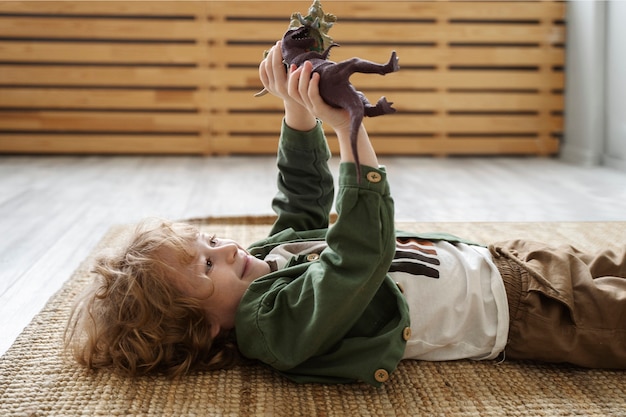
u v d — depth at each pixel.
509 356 1.17
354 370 1.06
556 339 1.12
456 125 3.82
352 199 1.03
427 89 3.82
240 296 1.14
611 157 3.40
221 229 2.11
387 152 3.86
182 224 1.19
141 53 3.74
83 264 1.75
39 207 2.49
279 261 1.20
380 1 3.71
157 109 3.82
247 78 3.80
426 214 2.39
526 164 3.56
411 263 1.17
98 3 3.68
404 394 1.07
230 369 1.16
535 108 3.80
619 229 2.10
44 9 3.67
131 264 1.11
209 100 3.80
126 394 1.07
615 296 1.12
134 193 2.75
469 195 2.72
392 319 1.11
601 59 3.43
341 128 1.03
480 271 1.18
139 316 1.10
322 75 0.99
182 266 1.11
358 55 3.74
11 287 1.63
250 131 3.85
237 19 3.79
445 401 1.05
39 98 3.75
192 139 3.83
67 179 3.06
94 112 3.79
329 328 1.05
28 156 3.76
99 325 1.14
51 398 1.06
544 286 1.14
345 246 1.04
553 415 1.01
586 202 2.56
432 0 3.71
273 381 1.12
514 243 1.29
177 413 1.02
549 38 3.74
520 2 3.71
